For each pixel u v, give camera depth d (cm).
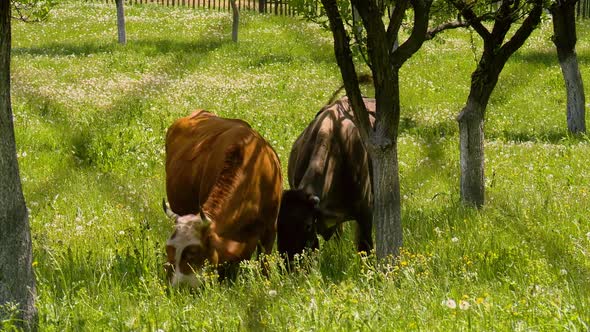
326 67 5059
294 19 6550
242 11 7038
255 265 1359
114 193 2298
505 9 1939
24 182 2453
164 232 1864
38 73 4538
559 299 1095
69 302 1226
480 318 1049
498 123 3791
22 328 1148
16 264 1158
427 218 1939
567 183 2341
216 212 1381
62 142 2988
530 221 1722
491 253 1481
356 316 1072
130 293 1290
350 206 1695
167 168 1756
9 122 1145
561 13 3453
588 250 1475
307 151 1656
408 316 1094
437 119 3769
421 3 1466
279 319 1117
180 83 4431
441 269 1365
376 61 1459
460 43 5700
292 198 1491
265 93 4262
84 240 1752
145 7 7150
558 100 4297
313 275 1341
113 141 2983
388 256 1491
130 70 4800
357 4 1438
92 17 6525
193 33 6022
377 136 1502
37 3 1936
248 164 1457
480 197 2081
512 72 4856
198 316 1163
